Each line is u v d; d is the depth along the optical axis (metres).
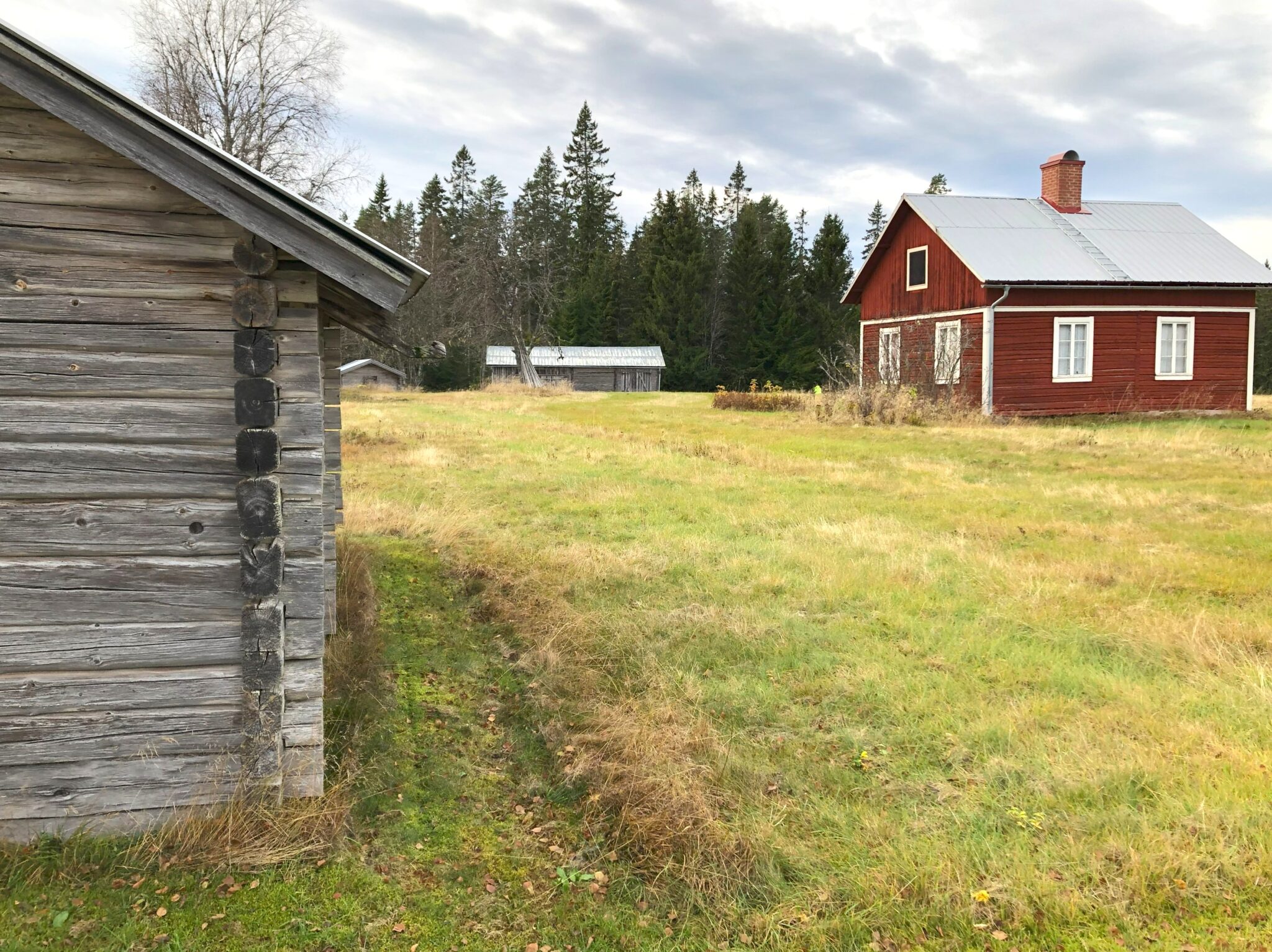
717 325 67.75
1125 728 5.11
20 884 3.56
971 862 3.90
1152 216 27.70
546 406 33.62
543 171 85.75
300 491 3.90
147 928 3.40
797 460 15.88
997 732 5.03
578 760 4.77
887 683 5.77
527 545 9.51
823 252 67.38
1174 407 24.91
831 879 3.83
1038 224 26.14
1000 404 23.61
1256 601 7.38
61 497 3.68
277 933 3.44
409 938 3.48
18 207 3.56
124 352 3.69
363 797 4.36
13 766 3.74
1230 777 4.50
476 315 54.94
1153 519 10.70
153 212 3.67
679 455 16.91
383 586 8.05
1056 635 6.66
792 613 7.27
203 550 3.81
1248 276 24.80
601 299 69.12
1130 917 3.54
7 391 3.60
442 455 16.81
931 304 26.03
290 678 4.00
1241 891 3.68
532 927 3.59
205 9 32.12
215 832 3.82
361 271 3.66
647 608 7.37
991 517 10.83
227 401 3.79
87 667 3.76
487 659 6.50
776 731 5.21
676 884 3.83
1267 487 12.66
